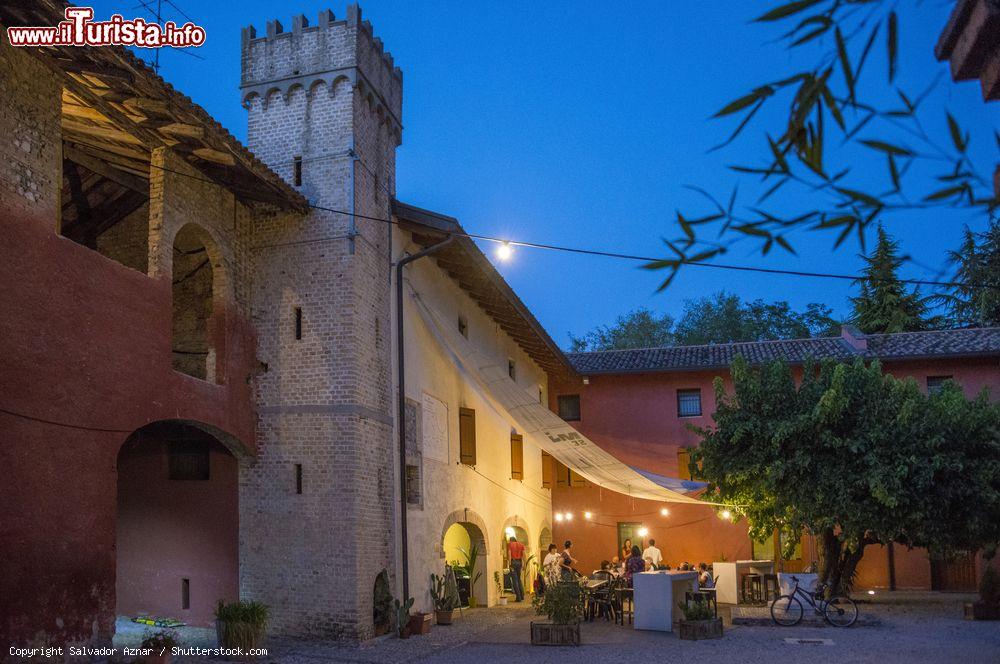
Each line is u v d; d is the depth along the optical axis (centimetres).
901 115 187
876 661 1335
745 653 1434
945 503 1841
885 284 4184
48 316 1105
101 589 1156
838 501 1875
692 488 2317
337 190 1667
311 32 1736
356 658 1385
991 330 2819
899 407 1933
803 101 201
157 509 1664
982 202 188
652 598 1752
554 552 2158
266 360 1647
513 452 2592
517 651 1485
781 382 2023
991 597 1894
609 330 5594
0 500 1012
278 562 1577
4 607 1008
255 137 1739
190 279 1709
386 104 1847
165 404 1338
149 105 1263
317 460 1590
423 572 1853
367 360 1661
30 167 1096
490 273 2047
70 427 1128
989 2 344
